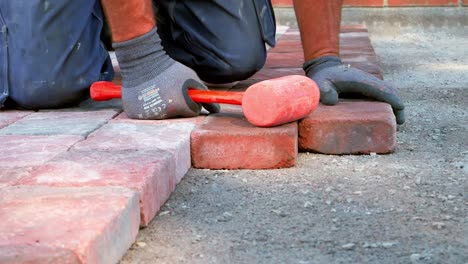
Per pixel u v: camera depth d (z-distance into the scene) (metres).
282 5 5.98
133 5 2.19
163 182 1.85
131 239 1.60
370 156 2.26
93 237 1.37
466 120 2.77
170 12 2.61
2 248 1.31
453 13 5.89
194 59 2.64
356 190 1.95
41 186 1.67
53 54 2.43
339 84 2.44
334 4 2.46
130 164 1.83
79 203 1.55
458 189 1.95
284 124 2.20
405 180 2.03
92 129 2.20
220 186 1.99
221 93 2.25
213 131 2.13
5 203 1.56
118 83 2.88
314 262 1.52
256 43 2.62
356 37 4.61
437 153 2.30
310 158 2.24
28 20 2.41
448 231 1.67
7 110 2.52
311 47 2.48
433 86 3.53
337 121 2.25
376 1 5.92
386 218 1.75
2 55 2.46
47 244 1.33
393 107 2.47
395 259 1.53
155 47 2.25
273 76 3.05
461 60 4.49
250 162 2.13
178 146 2.01
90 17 2.54
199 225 1.72
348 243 1.61
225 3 2.54
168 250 1.58
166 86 2.24
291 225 1.72
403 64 4.34
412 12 5.91
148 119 2.29
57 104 2.50
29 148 2.00
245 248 1.59
